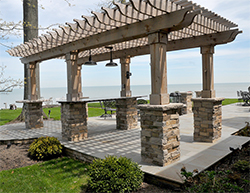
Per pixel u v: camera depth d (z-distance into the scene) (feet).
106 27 14.03
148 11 10.84
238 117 27.55
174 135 12.44
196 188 9.53
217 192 9.02
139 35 13.02
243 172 11.50
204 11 13.04
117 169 10.69
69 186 11.34
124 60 24.03
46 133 22.58
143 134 12.59
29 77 25.34
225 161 13.35
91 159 14.40
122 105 23.02
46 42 18.66
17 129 25.49
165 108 11.30
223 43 16.15
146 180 11.32
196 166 11.67
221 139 17.24
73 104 18.61
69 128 18.58
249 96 39.63
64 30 14.64
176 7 11.36
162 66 12.05
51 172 13.44
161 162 11.80
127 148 15.90
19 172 13.60
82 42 17.04
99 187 10.34
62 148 17.08
